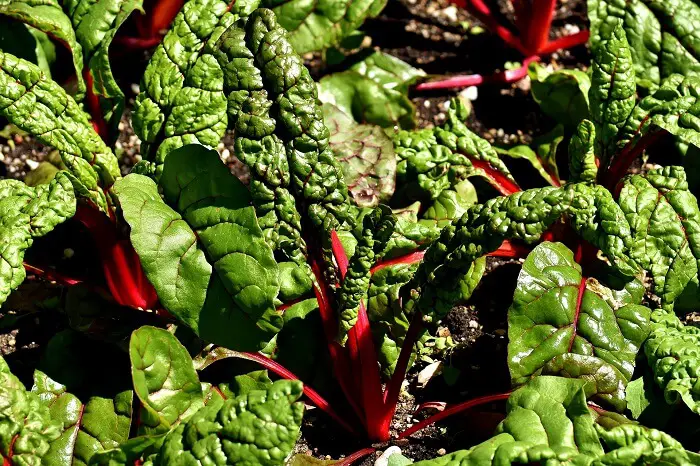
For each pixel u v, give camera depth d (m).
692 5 2.37
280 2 2.36
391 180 2.29
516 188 2.31
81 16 2.22
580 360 2.14
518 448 2.01
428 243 2.22
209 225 2.09
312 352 2.19
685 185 2.19
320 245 2.12
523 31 2.46
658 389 2.15
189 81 2.17
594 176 2.21
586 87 2.35
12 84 2.12
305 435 2.19
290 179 2.09
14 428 2.04
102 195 2.17
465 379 2.24
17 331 2.27
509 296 2.30
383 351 2.18
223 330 2.09
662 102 2.21
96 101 2.24
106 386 2.14
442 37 2.53
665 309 2.19
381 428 2.17
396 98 2.40
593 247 2.22
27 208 2.09
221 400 2.08
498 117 2.46
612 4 2.38
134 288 2.22
